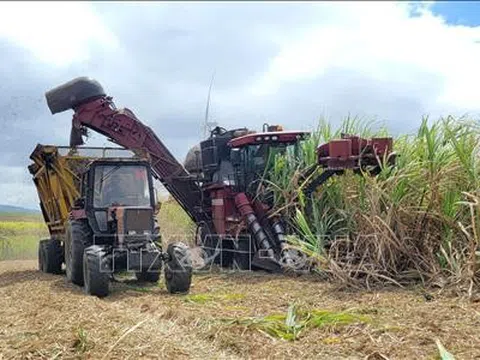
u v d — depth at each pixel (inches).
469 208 331.9
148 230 357.4
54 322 243.6
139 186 390.3
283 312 270.1
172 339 218.2
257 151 454.6
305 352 203.5
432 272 327.9
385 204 352.2
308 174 407.2
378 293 309.3
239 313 267.6
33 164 498.0
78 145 489.1
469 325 229.1
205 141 499.5
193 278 403.9
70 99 483.8
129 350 200.7
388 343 208.7
